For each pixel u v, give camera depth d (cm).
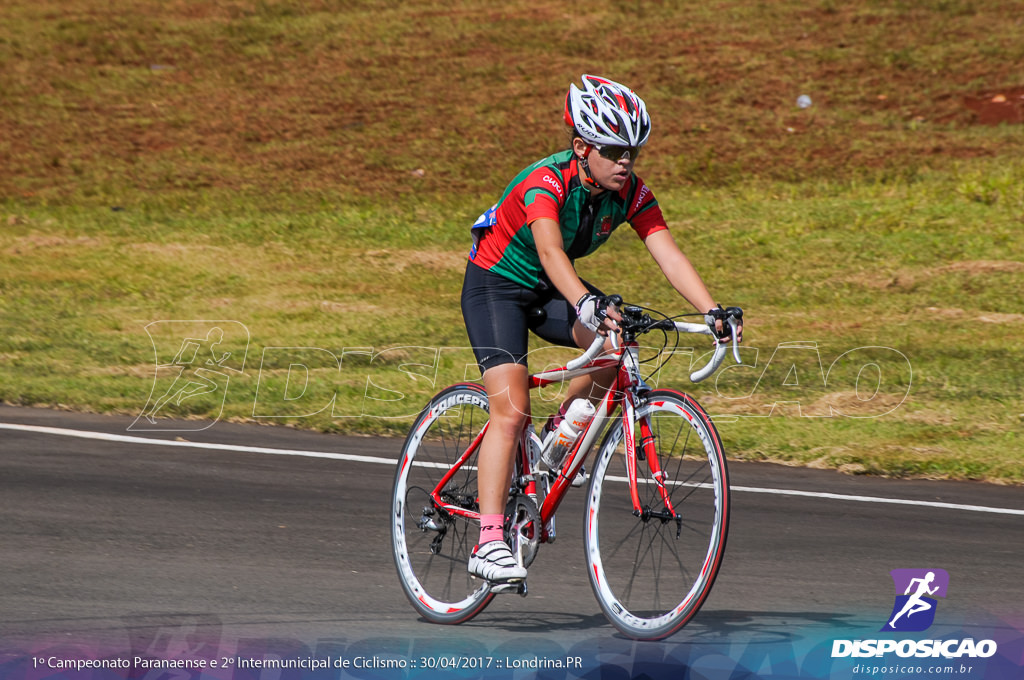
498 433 1473
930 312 4084
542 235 1396
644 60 8050
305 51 8469
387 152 6669
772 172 6256
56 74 8000
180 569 1684
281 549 1806
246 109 7431
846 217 5359
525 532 1491
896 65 7938
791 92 7512
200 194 6041
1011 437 2762
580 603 1605
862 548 1928
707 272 4688
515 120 7094
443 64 8088
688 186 6066
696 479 1584
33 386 2967
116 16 9250
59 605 1514
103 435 2538
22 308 4056
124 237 5250
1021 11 8844
